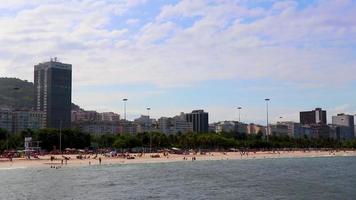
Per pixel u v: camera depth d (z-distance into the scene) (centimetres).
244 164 18438
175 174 12744
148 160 19988
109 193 8175
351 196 8175
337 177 12231
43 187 9075
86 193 8150
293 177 12112
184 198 7631
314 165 18125
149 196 7825
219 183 10250
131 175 12262
